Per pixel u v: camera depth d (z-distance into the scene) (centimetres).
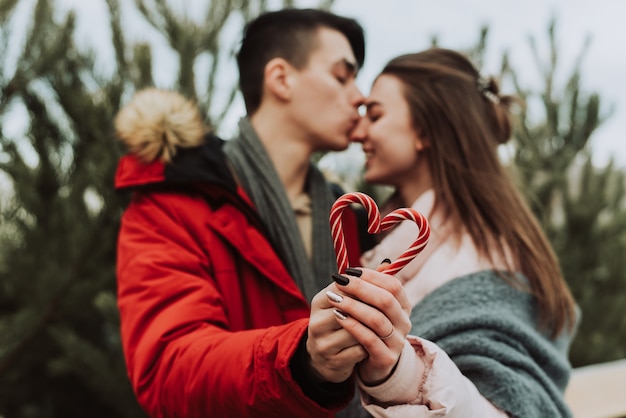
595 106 344
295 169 138
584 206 336
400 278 121
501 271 115
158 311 104
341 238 77
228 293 114
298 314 117
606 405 191
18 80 249
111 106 244
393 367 82
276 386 79
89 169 257
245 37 144
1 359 254
